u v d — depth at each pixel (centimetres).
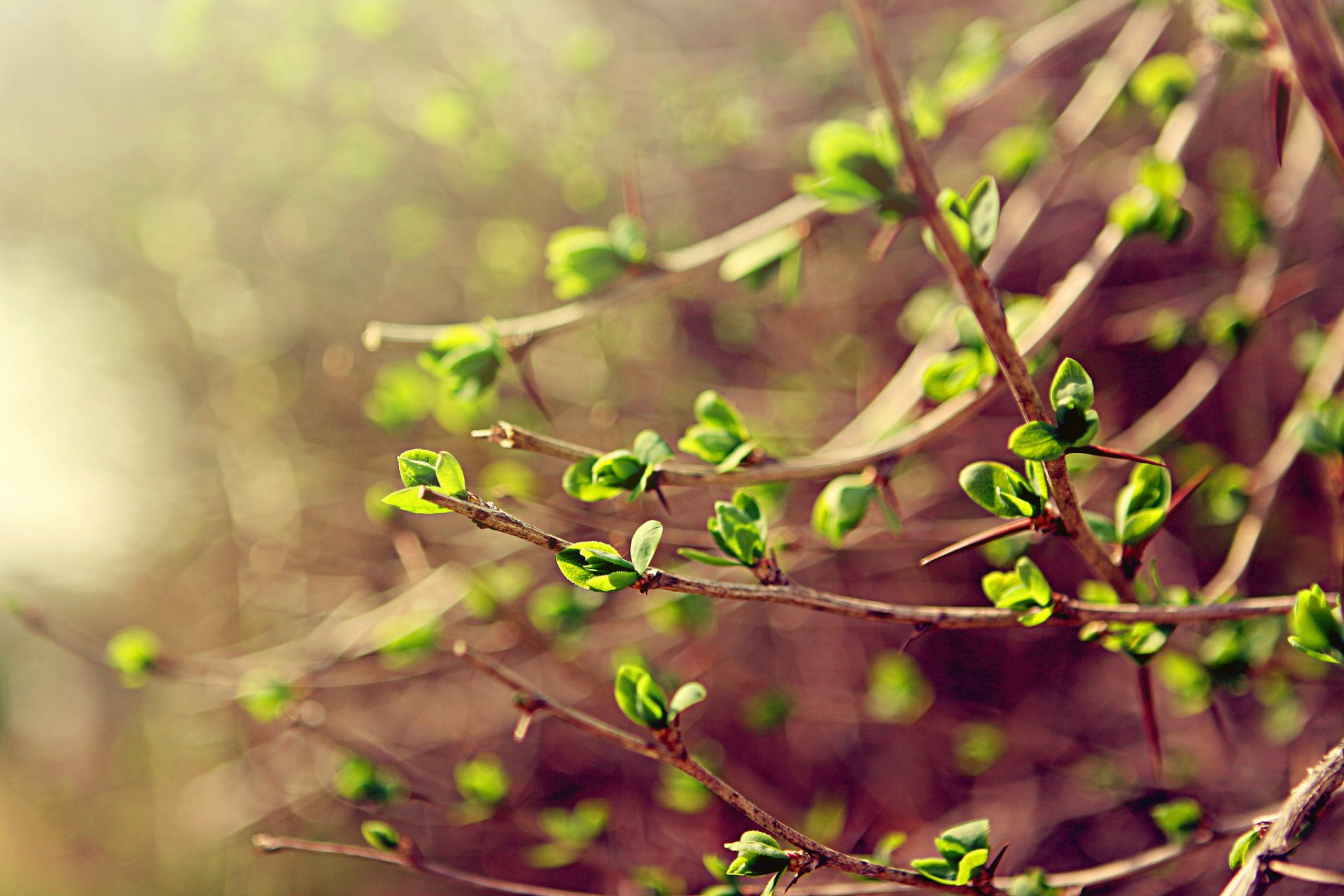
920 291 102
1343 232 77
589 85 96
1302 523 86
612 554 42
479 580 63
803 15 113
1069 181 91
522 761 108
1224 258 81
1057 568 97
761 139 98
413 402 62
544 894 48
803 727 100
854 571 98
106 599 159
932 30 98
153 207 127
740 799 44
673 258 50
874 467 47
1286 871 42
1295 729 67
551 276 49
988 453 95
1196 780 74
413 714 115
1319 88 44
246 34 88
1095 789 77
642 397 105
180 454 150
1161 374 97
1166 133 52
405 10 89
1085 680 96
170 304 144
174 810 135
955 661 100
